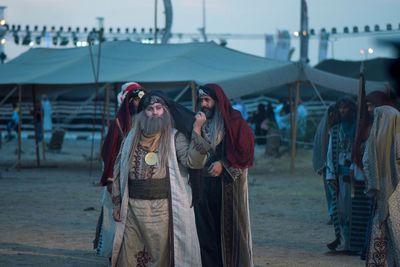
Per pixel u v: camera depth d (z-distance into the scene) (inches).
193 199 366.9
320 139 540.7
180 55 1216.8
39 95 1401.3
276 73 1119.6
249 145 402.0
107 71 1208.2
